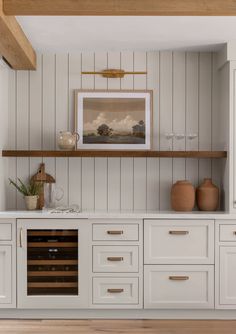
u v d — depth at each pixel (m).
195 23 2.87
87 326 3.03
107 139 3.54
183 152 3.36
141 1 2.39
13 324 3.06
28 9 2.38
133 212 3.35
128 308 3.16
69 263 3.17
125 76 3.56
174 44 3.35
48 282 3.17
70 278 3.17
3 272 3.16
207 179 3.47
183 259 3.16
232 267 3.16
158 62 3.56
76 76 3.56
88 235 3.16
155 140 3.56
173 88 3.56
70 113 3.57
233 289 3.16
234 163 3.28
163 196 3.57
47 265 3.17
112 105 3.55
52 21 2.82
